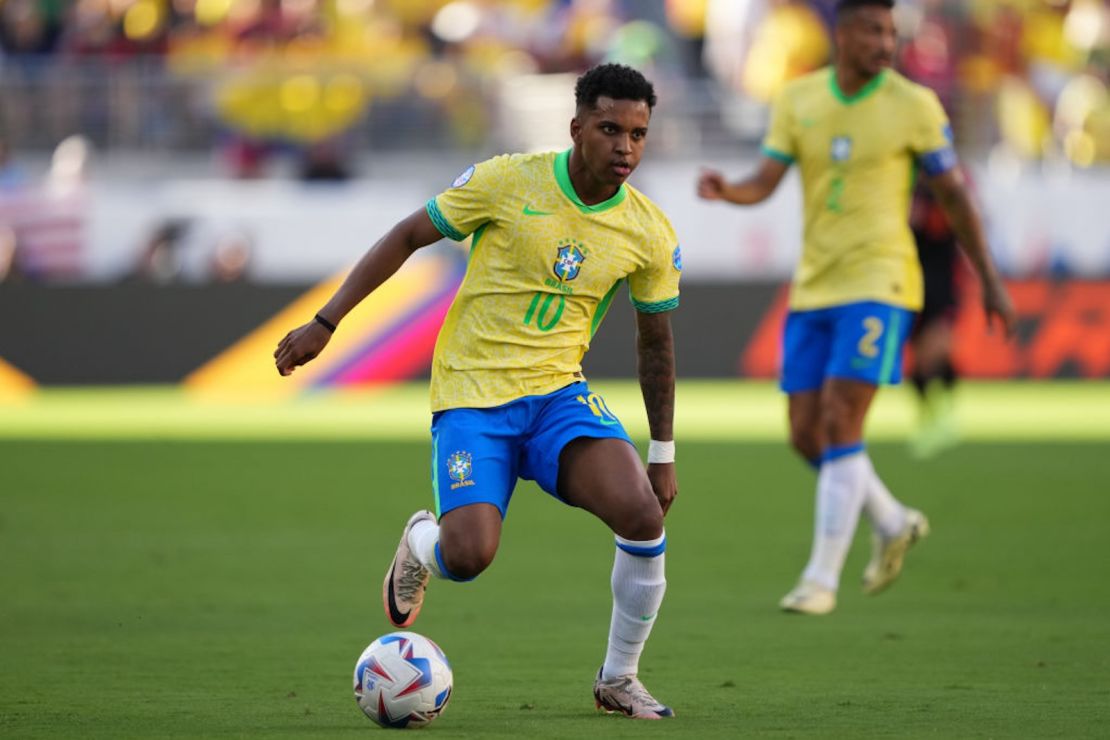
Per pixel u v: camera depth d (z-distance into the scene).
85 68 80.50
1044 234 71.62
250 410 65.12
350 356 70.62
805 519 38.41
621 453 18.16
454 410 18.53
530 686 20.20
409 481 44.59
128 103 75.31
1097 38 87.12
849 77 28.09
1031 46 85.06
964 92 73.94
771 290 71.06
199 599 27.39
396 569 19.31
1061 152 81.19
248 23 83.88
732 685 20.17
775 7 85.00
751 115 75.56
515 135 75.81
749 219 72.06
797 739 16.48
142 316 69.81
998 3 83.69
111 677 20.58
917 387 51.50
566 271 18.34
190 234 70.38
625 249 18.39
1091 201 71.50
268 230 70.56
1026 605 27.28
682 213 72.12
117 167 75.12
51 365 69.75
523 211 18.31
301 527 36.50
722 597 28.27
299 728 17.09
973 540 34.94
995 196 71.44
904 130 27.77
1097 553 33.22
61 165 73.31
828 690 19.83
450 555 17.89
